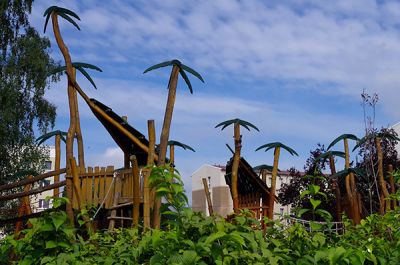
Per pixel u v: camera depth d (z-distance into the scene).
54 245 3.95
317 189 4.23
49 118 25.97
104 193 8.97
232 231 3.79
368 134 12.95
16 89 24.28
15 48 25.23
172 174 3.69
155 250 3.76
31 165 24.81
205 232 3.61
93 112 10.04
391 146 18.73
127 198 8.78
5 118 23.42
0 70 25.09
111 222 8.66
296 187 19.03
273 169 10.97
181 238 3.48
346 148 11.95
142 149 10.13
